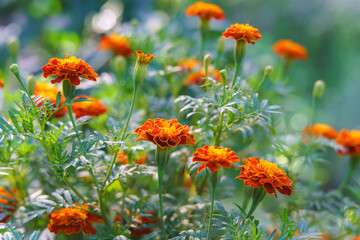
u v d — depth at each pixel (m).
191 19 1.34
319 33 1.84
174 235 0.75
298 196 0.84
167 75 0.88
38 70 1.32
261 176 0.68
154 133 0.68
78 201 0.74
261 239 0.69
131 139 0.77
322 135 0.88
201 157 0.68
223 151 0.68
